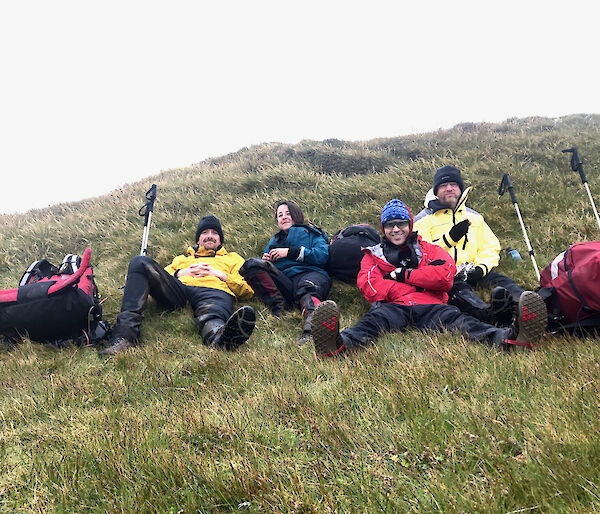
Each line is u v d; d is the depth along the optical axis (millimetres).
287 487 1997
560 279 3932
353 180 11438
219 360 4059
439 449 2203
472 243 6098
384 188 10430
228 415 2801
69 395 3518
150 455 2367
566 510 1604
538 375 2895
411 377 3049
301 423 2727
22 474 2463
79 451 2537
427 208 6656
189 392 3434
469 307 4961
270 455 2371
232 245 8484
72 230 10492
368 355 3768
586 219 7684
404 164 12539
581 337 3783
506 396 2668
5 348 4922
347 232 6621
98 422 2965
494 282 5824
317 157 15070
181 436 2672
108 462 2348
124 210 11242
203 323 5176
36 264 5586
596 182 9750
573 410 2305
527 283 6051
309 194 10695
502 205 8906
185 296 5855
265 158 15906
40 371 4305
